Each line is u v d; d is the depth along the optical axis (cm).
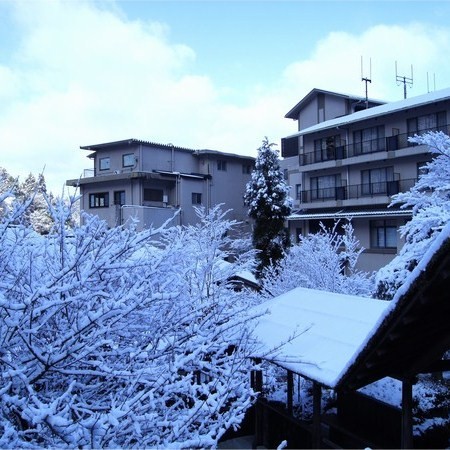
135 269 391
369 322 579
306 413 787
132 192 2547
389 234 2133
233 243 1641
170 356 355
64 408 292
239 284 1381
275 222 1631
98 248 335
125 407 281
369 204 2231
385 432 620
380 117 2194
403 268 1004
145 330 382
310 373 509
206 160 2861
